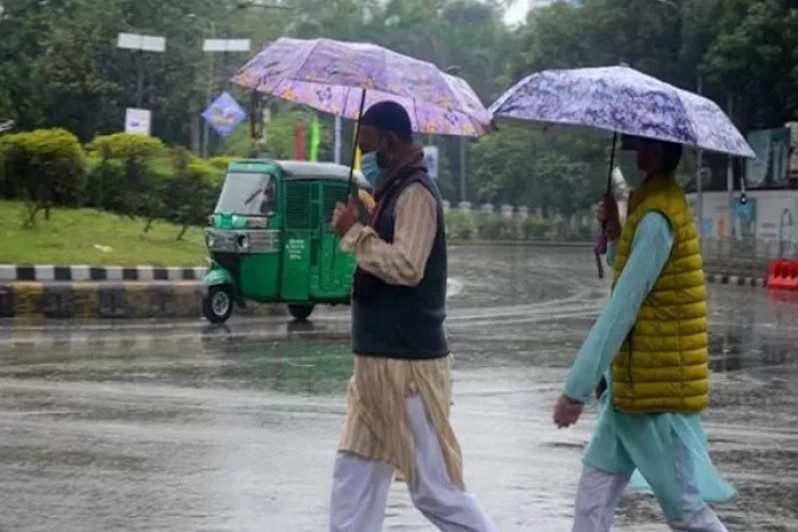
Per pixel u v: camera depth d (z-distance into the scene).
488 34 116.44
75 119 64.62
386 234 8.78
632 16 71.44
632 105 8.70
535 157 108.88
